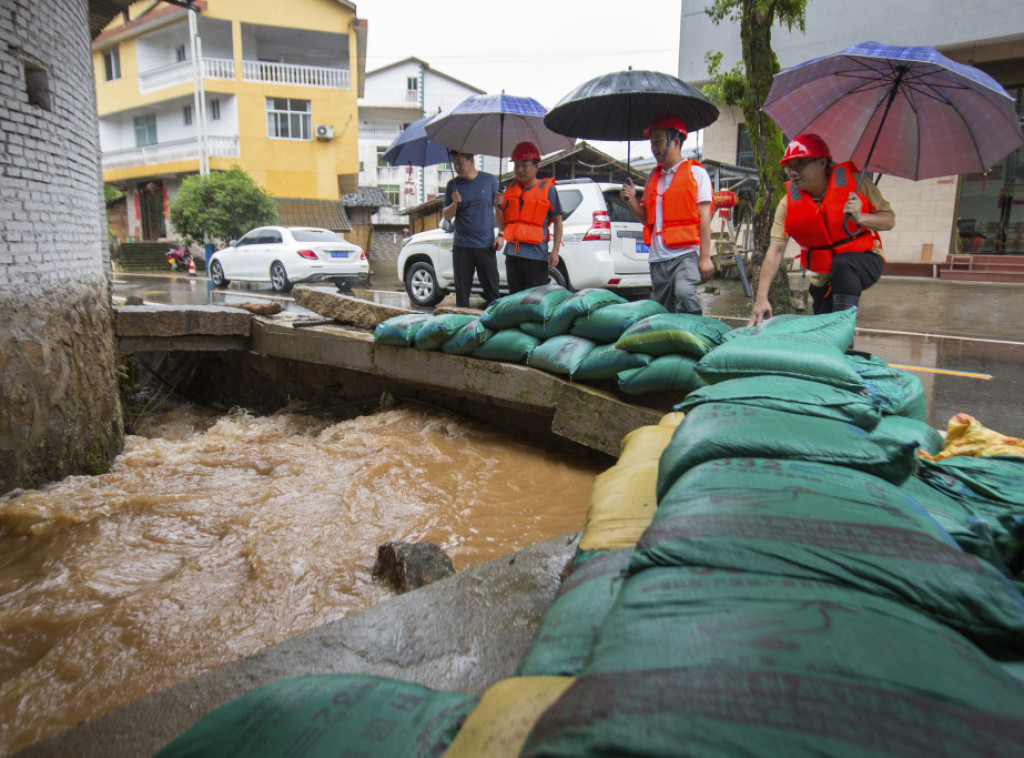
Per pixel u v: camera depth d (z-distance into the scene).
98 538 3.60
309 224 26.20
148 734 1.62
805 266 4.11
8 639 2.72
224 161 26.33
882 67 3.54
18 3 4.09
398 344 5.57
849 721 0.75
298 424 6.44
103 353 5.29
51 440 4.35
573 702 0.89
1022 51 13.95
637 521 1.87
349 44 27.27
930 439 2.38
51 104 4.49
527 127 6.40
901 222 16.22
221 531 3.70
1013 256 14.98
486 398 5.18
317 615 2.68
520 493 4.07
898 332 8.87
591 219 8.79
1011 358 7.23
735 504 1.37
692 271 4.63
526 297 4.80
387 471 4.37
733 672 0.85
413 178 37.00
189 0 10.99
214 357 8.09
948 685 0.84
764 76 9.23
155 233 30.14
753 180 15.65
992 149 3.62
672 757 0.74
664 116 4.57
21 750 1.58
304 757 1.15
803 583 1.10
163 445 5.52
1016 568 1.69
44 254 4.36
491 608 2.16
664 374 3.95
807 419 1.87
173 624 2.67
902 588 1.12
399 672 1.82
